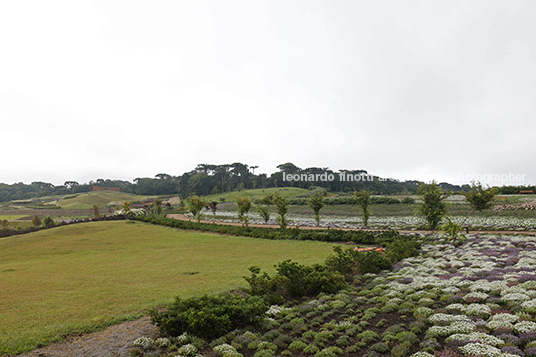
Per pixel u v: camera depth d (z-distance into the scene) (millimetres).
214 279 16281
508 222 33094
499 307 8539
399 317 9172
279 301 12219
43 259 25297
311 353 7480
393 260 19016
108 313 10922
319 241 29984
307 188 154125
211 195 149500
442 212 26250
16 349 8055
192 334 8930
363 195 37344
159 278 16797
